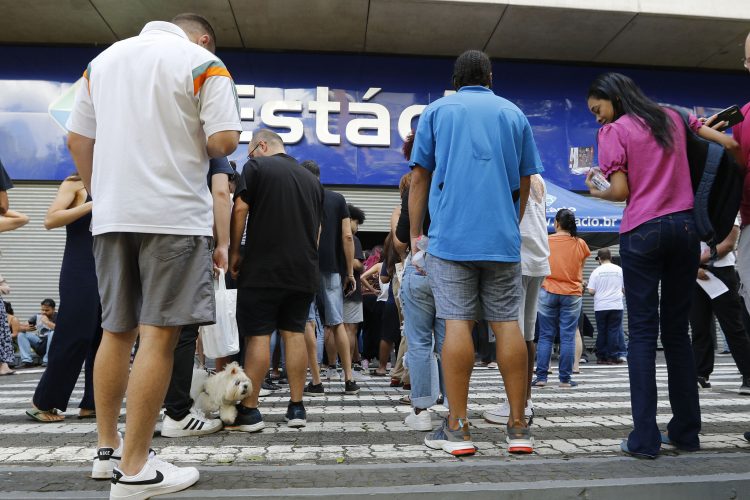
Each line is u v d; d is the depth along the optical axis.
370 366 9.27
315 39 11.47
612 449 2.84
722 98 12.67
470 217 2.74
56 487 2.17
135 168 2.06
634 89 2.94
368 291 9.15
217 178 3.49
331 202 5.57
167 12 10.62
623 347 9.70
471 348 2.78
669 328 2.85
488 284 2.84
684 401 2.80
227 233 3.46
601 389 5.73
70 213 3.59
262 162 3.62
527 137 2.94
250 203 3.55
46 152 11.19
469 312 2.79
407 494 2.04
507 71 12.21
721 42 11.55
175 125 2.12
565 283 5.91
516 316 2.84
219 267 3.43
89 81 2.24
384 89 11.86
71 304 3.72
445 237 2.77
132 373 2.03
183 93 2.13
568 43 11.62
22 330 9.98
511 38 11.48
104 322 2.19
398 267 5.10
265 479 2.24
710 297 5.12
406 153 4.14
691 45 11.70
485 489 2.07
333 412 4.22
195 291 2.08
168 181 2.08
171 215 2.06
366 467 2.40
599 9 10.51
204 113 2.14
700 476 2.25
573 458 2.64
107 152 2.10
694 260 2.78
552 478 2.24
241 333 3.52
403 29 11.14
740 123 2.80
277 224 3.50
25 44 11.48
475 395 5.27
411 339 3.49
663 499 2.14
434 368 3.58
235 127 2.16
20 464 2.62
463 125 2.83
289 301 3.60
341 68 11.83
